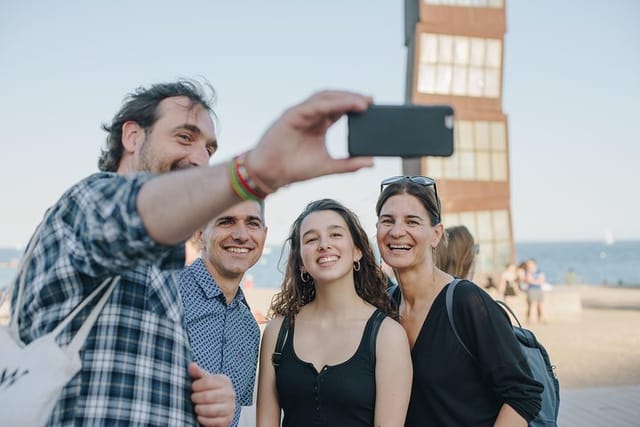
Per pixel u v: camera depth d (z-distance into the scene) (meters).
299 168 1.22
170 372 1.69
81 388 1.55
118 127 1.89
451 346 2.60
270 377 2.90
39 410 1.43
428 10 18.53
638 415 7.30
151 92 1.86
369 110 1.26
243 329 2.89
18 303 1.57
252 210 2.79
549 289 18.83
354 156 1.25
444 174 18.81
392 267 2.88
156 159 1.82
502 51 19.11
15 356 1.48
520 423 2.44
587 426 6.85
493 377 2.49
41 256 1.53
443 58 18.77
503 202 19.12
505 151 19.23
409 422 2.71
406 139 1.25
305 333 2.86
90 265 1.38
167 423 1.65
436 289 2.84
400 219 2.84
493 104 19.16
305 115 1.18
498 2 19.05
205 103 1.92
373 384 2.62
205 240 2.79
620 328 16.27
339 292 2.82
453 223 18.75
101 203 1.33
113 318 1.59
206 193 1.25
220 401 1.77
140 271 1.66
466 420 2.55
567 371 10.30
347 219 2.92
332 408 2.62
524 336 2.86
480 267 18.92
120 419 1.56
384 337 2.66
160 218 1.26
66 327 1.53
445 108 1.28
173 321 1.72
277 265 3.38
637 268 96.31
